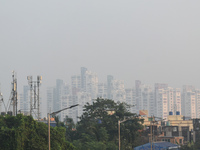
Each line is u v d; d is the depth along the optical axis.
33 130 152.62
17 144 144.12
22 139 146.88
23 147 147.38
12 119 156.50
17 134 144.88
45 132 155.62
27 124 153.00
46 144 153.62
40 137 153.75
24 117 155.62
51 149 155.12
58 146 156.88
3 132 144.75
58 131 162.88
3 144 143.75
